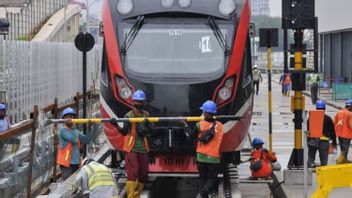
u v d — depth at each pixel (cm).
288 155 2428
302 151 1731
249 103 1602
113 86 1566
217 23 1593
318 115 1377
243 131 1578
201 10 1597
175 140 1510
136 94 1455
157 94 1529
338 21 6475
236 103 1549
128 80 1550
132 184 1448
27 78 2514
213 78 1538
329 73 7381
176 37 1586
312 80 5022
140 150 1449
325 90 6525
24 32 5759
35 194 1522
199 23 1596
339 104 4891
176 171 1527
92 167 1164
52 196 1254
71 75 3303
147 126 1434
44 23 6519
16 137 1411
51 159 1684
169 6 1605
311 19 1634
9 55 2323
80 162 1552
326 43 7638
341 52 6719
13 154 1392
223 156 1605
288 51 1664
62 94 3094
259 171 1820
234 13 1597
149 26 1602
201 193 1446
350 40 6400
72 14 7556
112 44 1594
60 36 6700
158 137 1514
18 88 2406
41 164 1574
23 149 1460
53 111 1770
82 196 1159
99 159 2072
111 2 1638
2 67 2269
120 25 1605
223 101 1534
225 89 1540
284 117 4006
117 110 1558
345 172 1191
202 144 1437
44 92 2753
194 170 1525
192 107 1522
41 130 1568
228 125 1523
